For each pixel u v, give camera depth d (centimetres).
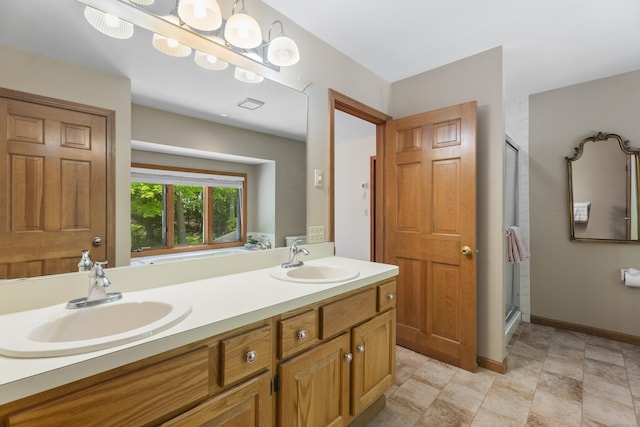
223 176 154
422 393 187
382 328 161
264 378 104
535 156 307
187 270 138
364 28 191
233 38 138
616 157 264
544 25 188
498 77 212
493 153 215
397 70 246
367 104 242
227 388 94
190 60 142
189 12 127
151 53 130
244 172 163
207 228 147
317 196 201
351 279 141
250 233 165
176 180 138
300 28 189
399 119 251
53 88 106
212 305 104
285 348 111
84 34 113
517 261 266
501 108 212
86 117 113
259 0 166
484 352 220
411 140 243
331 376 130
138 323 104
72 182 110
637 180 256
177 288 127
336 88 214
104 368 69
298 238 189
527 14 178
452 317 221
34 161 102
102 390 69
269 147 174
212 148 150
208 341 90
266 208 173
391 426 158
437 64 237
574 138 286
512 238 268
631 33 197
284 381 110
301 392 117
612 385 195
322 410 126
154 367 77
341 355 136
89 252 113
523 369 216
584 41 207
